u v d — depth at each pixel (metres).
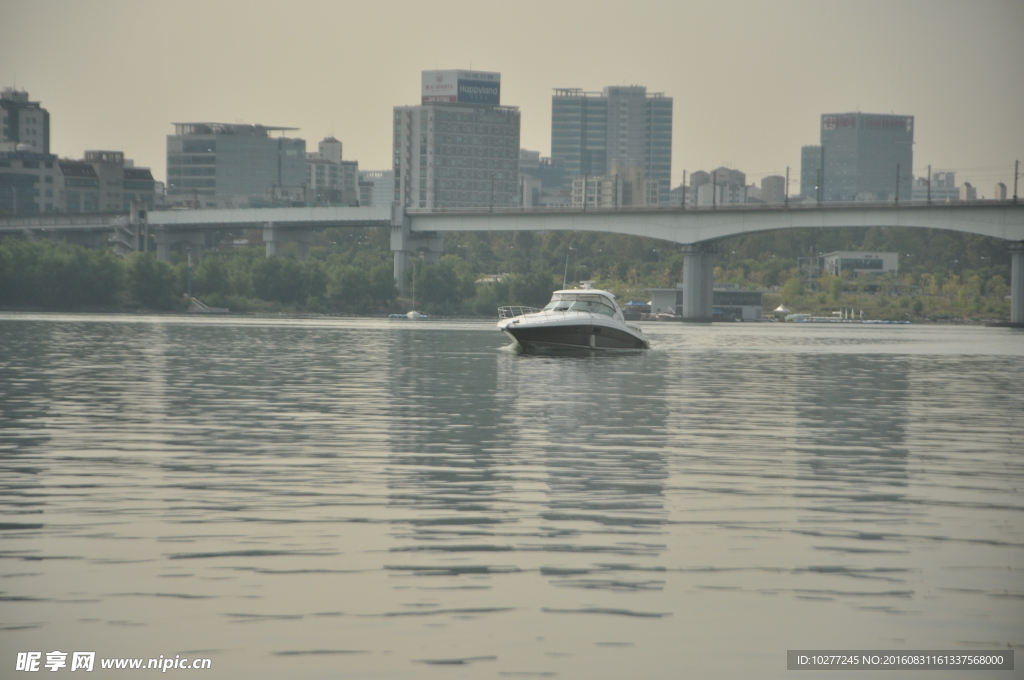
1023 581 26.72
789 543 30.02
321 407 63.16
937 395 77.75
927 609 24.77
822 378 94.56
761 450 47.06
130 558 27.70
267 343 146.25
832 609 24.70
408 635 22.86
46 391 71.00
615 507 34.41
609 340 129.00
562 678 21.00
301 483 37.84
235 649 22.09
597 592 25.58
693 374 95.69
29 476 38.66
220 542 29.41
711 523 32.31
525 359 114.62
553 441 49.16
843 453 46.53
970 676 21.59
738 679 21.12
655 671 21.41
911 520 32.94
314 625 23.31
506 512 33.50
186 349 127.44
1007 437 52.62
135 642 22.38
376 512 33.25
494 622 23.62
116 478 38.41
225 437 49.41
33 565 27.00
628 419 58.69
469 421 56.72
